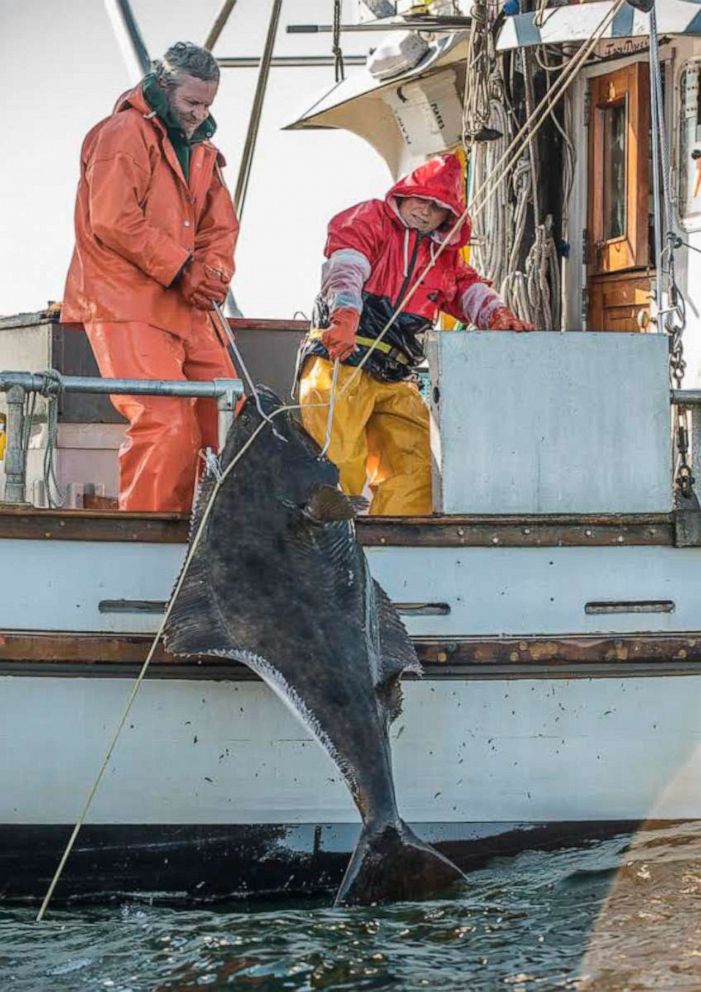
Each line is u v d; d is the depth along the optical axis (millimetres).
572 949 6199
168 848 7285
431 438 7609
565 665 7449
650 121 9656
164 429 7598
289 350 9820
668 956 6090
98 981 6047
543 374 7504
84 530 7125
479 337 7461
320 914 6625
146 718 7223
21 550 7098
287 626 6758
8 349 9617
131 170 7699
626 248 9797
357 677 6688
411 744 7398
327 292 7754
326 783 7348
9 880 7246
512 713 7465
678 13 8852
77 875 7258
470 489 7449
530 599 7441
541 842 7508
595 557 7488
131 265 7801
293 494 6957
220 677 7234
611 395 7559
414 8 11117
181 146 8031
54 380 7207
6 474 7273
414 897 6633
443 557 7379
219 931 6605
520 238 10188
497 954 6148
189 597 6852
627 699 7551
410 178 7914
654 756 7586
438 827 7426
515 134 10297
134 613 7172
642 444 7586
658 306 7984
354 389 7910
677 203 9469
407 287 7977
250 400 7172
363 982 5902
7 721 7141
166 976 6070
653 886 6969
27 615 7105
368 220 7922
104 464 9352
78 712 7176
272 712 7297
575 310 10219
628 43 9719
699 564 7586
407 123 11508
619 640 7469
